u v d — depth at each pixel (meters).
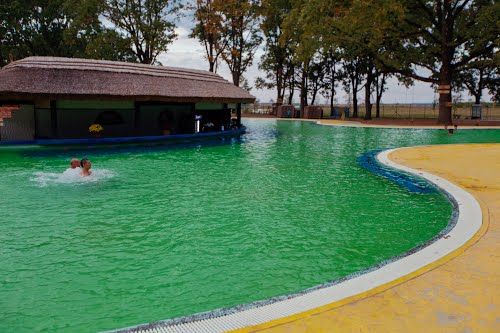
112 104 17.41
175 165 12.13
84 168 10.14
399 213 7.22
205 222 6.71
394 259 4.54
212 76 22.94
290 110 40.34
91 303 4.06
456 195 7.57
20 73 15.67
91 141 16.28
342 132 23.84
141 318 3.79
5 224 6.52
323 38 26.70
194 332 3.03
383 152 14.14
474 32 24.62
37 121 16.42
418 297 3.49
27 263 5.04
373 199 8.18
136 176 10.41
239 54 40.34
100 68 17.55
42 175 10.25
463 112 42.41
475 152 13.93
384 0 22.39
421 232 6.23
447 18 25.80
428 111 48.78
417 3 25.20
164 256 5.28
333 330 2.98
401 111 50.34
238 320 3.17
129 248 5.55
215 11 37.94
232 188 9.12
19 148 14.96
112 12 34.66
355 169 11.48
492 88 37.22
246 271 4.82
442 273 4.01
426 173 9.87
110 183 9.55
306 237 6.01
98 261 5.11
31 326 3.64
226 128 22.81
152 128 18.84
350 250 5.50
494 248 4.72
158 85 18.34
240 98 21.91
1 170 10.89
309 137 21.03
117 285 4.45
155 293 4.28
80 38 36.31
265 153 14.81
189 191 8.81
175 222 6.70
